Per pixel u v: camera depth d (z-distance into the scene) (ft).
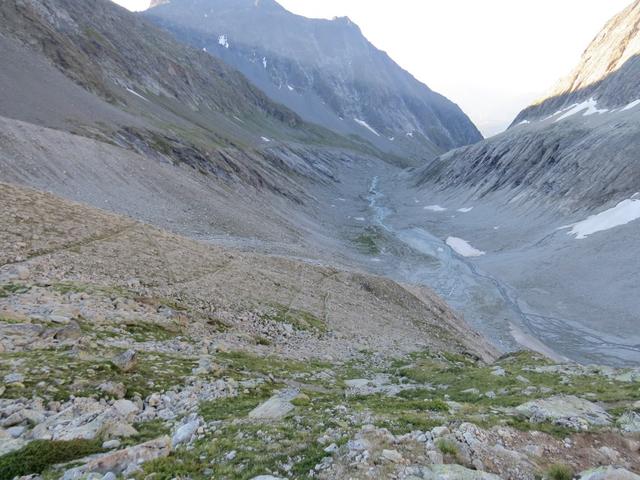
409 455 32.91
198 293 102.83
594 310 227.81
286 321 110.22
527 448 36.55
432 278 303.48
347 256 317.22
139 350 61.16
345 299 152.05
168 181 240.73
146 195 211.61
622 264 255.09
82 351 53.52
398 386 71.92
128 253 108.68
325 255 273.13
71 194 175.63
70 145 207.92
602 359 188.44
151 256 113.60
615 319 215.51
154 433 39.11
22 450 31.96
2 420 36.99
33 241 93.20
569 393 56.03
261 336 93.35
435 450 33.58
